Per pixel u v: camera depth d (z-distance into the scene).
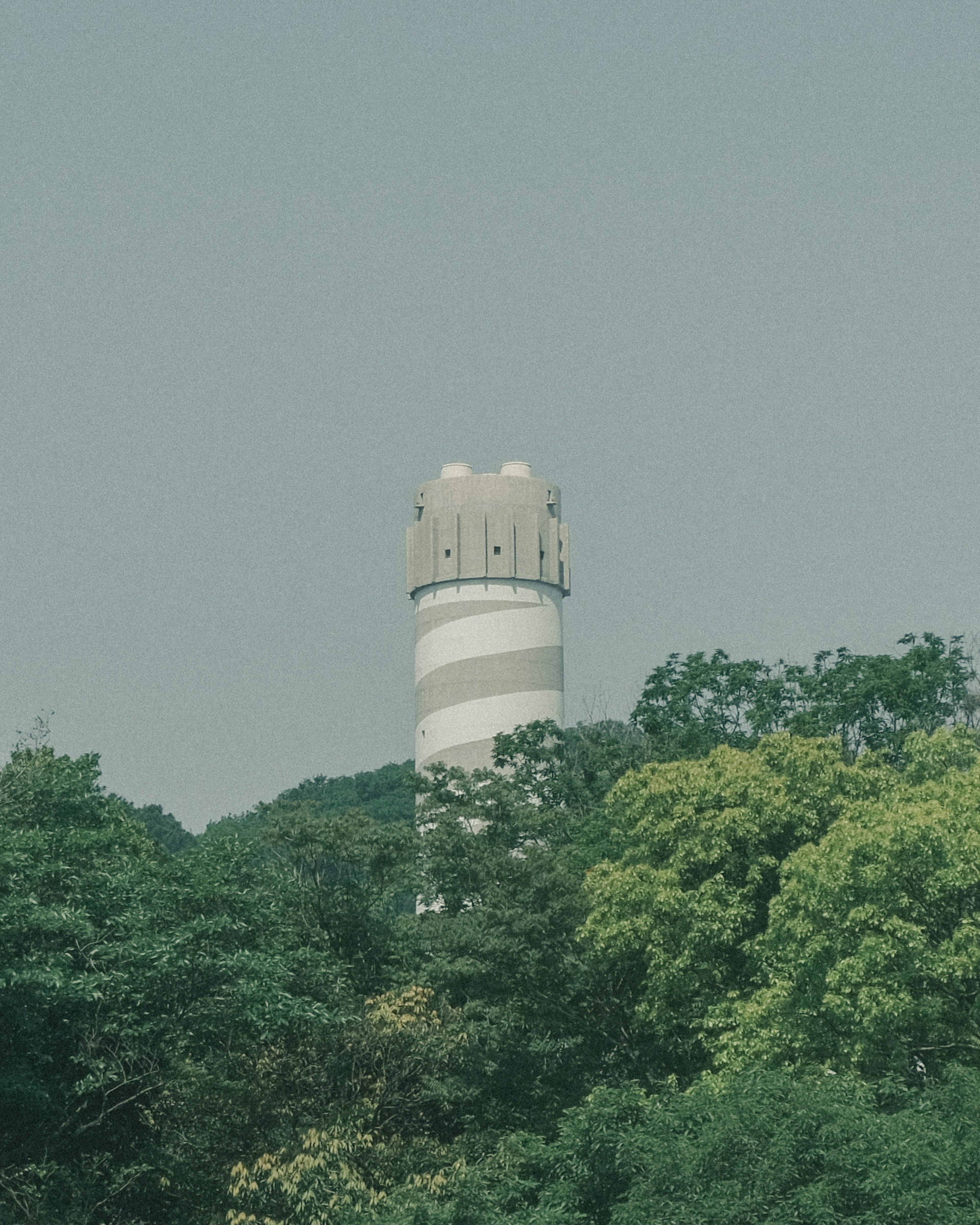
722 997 45.97
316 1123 44.06
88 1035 40.56
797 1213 30.84
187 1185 43.56
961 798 40.81
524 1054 49.19
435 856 55.91
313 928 54.00
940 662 75.94
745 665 80.06
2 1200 39.16
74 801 46.53
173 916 42.03
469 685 85.00
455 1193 35.56
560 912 51.69
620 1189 34.97
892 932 39.19
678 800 47.94
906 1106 36.78
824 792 46.59
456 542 85.94
